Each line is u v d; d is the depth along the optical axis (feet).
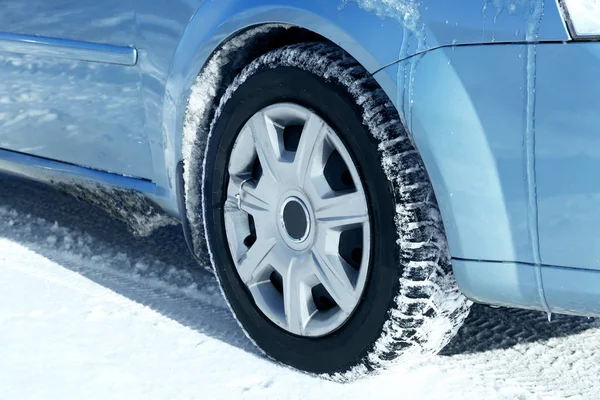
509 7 6.74
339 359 7.97
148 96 9.93
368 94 7.58
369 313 7.68
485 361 8.69
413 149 7.44
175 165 9.68
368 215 7.65
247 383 7.97
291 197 8.29
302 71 8.06
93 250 12.29
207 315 9.79
